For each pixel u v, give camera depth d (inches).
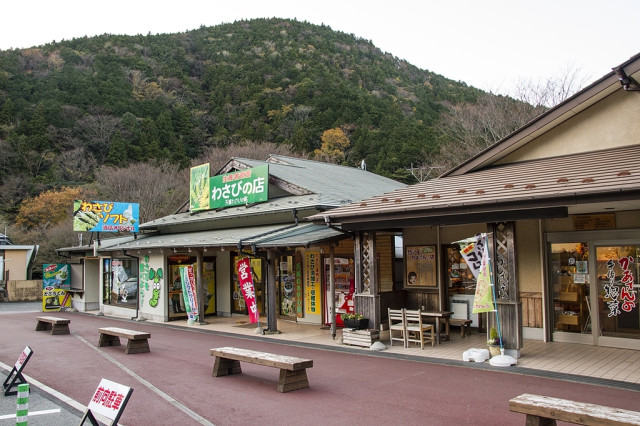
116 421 163.0
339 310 505.0
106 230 728.3
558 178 308.7
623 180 261.3
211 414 233.6
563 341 387.5
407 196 381.1
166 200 1282.0
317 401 249.4
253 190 588.7
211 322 585.3
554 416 165.8
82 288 804.0
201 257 573.3
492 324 332.2
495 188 327.0
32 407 251.8
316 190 544.7
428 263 467.2
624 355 334.0
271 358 275.9
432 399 246.5
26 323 647.1
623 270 360.8
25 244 1250.6
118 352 407.5
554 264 398.6
